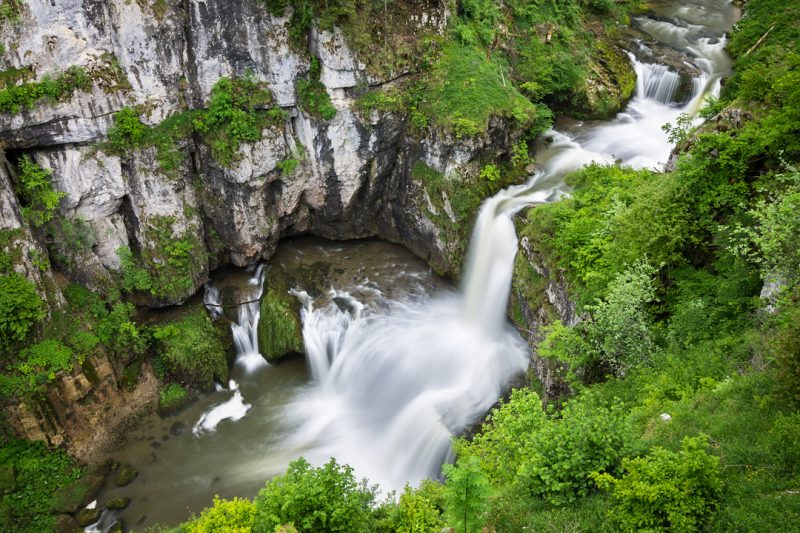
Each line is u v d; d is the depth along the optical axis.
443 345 23.44
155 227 23.86
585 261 18.38
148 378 23.47
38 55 20.09
